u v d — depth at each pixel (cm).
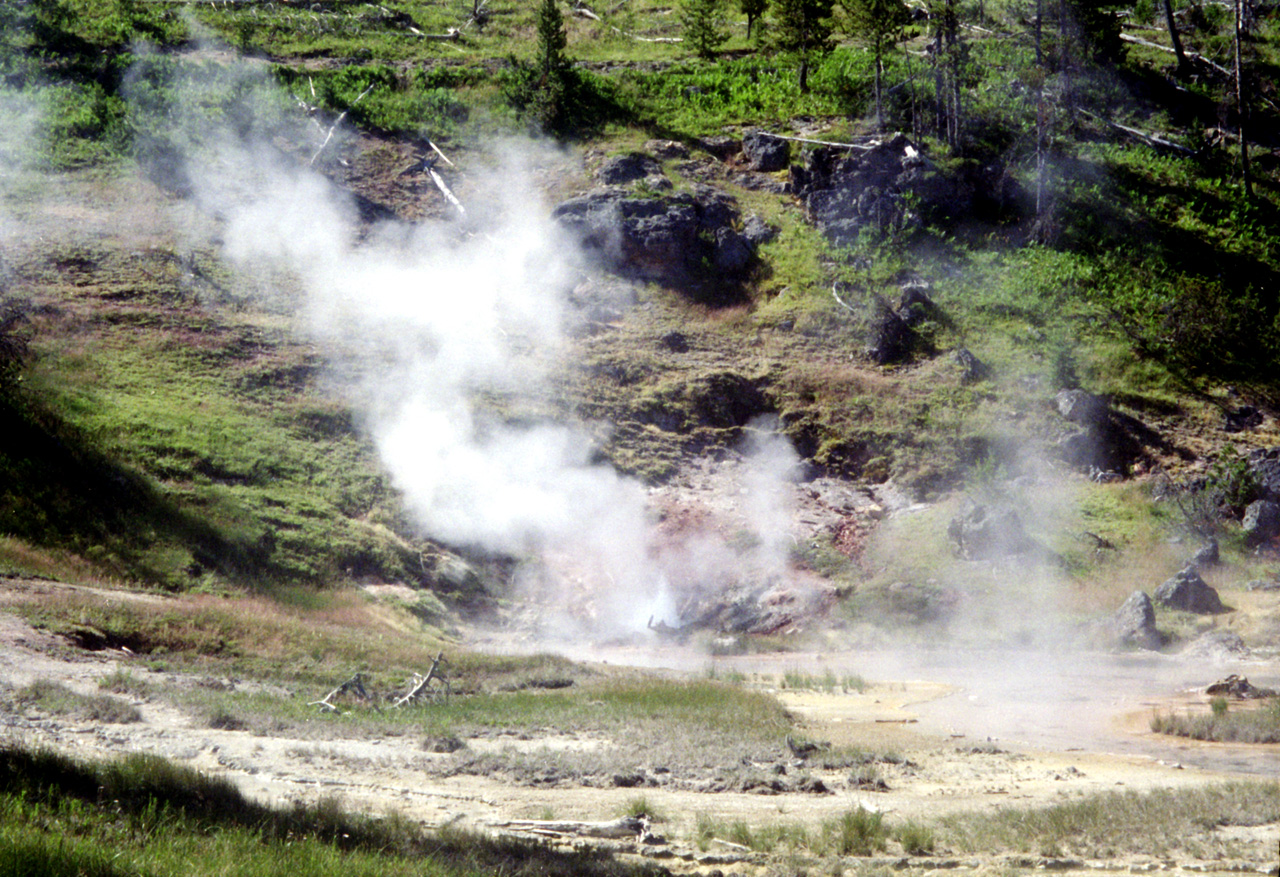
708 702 3316
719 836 1773
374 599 5859
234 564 5544
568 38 14162
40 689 2553
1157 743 2789
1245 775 2333
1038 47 10494
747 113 11825
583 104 11825
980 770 2409
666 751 2528
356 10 14412
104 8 12975
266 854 1270
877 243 9919
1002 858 1634
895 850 1694
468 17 14662
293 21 13650
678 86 12325
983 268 9681
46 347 7175
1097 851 1645
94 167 9712
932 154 10625
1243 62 11725
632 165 10750
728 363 8944
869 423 8288
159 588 4834
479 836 1588
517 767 2292
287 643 3938
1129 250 9775
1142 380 8588
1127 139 11444
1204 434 8088
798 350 9094
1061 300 9338
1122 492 7425
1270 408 8419
